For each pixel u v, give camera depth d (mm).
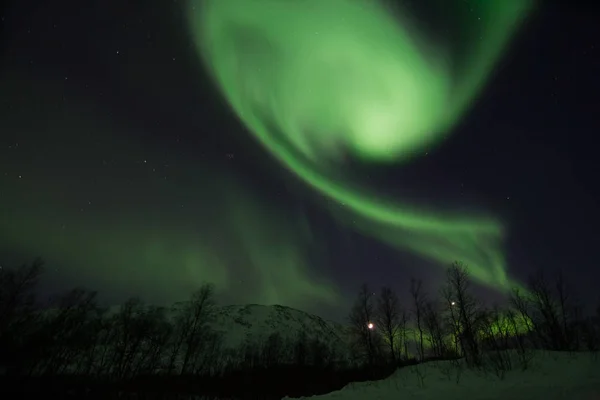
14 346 36562
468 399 16141
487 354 26734
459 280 40938
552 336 34969
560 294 38562
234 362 67500
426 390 20078
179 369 56656
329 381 42062
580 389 14578
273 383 44500
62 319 43344
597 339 32844
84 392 36844
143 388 41750
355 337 45344
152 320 61406
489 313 36719
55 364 42469
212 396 39062
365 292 46969
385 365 39875
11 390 33125
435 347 43438
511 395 15438
